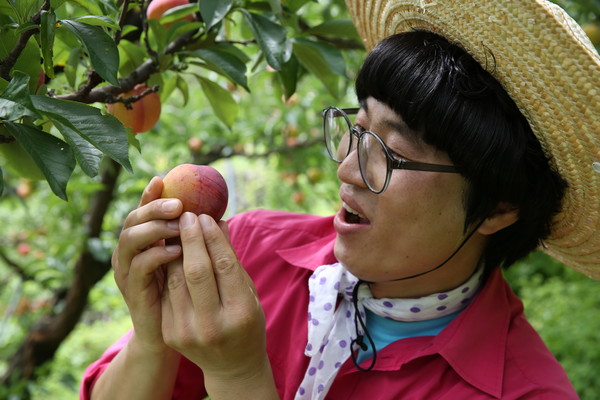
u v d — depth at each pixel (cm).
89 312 559
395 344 115
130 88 121
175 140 322
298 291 128
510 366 112
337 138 121
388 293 117
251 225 141
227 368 97
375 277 108
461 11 101
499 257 118
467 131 98
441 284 114
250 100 349
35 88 95
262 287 132
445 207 102
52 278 297
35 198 384
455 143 98
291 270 132
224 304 93
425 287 114
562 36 95
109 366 115
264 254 135
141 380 108
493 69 100
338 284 119
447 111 98
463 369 109
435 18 106
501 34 98
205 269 92
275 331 126
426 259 106
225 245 95
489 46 100
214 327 92
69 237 262
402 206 101
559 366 116
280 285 132
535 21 96
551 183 108
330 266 124
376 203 104
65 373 347
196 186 99
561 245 126
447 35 105
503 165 101
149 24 120
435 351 110
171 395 114
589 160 103
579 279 523
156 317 101
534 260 550
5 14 94
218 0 113
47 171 81
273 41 121
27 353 275
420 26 112
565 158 104
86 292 268
